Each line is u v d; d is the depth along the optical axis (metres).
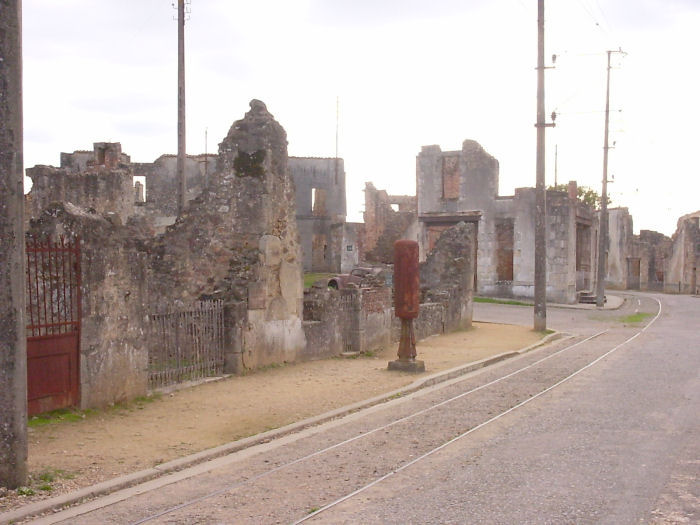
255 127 16.91
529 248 44.03
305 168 58.81
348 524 6.53
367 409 12.58
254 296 15.88
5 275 7.68
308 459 9.05
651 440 9.57
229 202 16.84
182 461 8.91
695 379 14.91
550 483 7.64
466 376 16.61
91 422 10.77
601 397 12.91
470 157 45.84
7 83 7.69
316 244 58.91
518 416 11.40
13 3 7.71
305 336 17.77
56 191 30.97
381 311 21.25
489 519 6.54
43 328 10.76
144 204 50.09
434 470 8.33
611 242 76.94
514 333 26.77
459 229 29.19
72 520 6.84
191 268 16.94
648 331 27.28
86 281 11.27
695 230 69.69
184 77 27.95
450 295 26.94
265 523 6.63
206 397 13.00
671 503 6.95
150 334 13.71
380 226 57.12
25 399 7.84
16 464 7.69
